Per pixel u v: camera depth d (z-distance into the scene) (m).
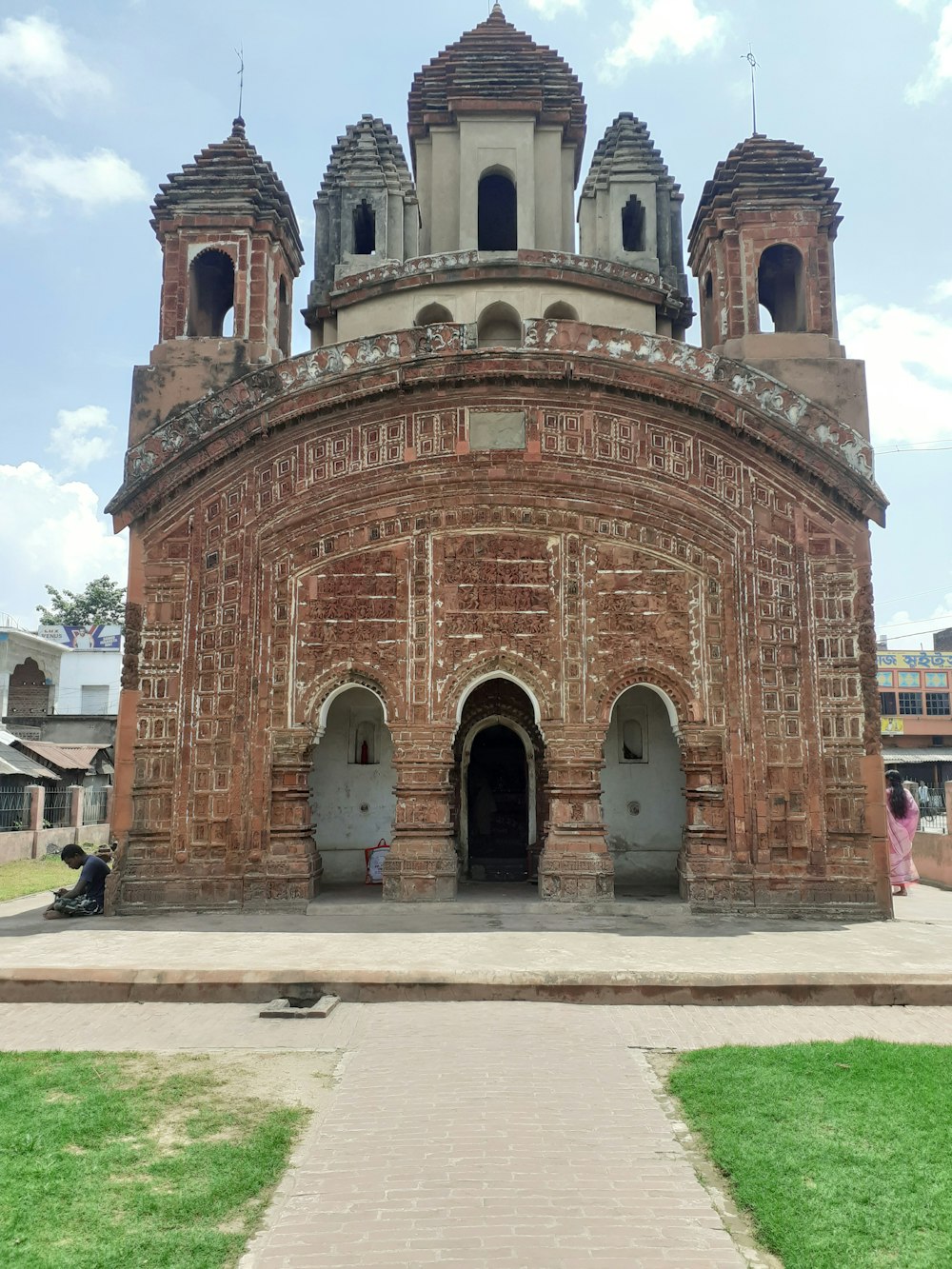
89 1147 4.29
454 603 10.95
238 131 12.97
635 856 12.33
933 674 38.28
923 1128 4.38
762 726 10.71
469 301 12.98
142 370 11.83
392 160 14.34
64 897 10.44
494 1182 3.97
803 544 11.10
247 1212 3.71
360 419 11.30
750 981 6.96
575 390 11.20
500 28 14.96
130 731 10.96
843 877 10.45
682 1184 3.96
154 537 11.34
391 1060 5.58
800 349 11.75
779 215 12.11
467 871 12.53
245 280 12.16
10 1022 6.43
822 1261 3.26
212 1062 5.52
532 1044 5.88
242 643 10.98
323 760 12.62
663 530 11.06
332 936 8.84
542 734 10.82
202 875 10.60
